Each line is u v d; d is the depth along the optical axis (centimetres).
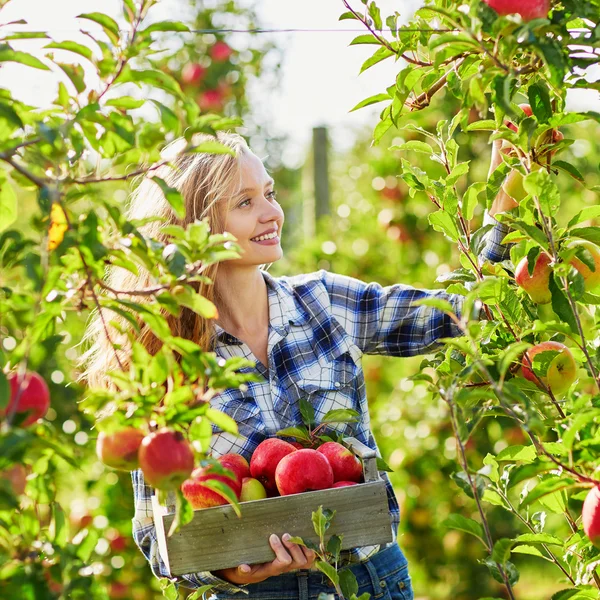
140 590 411
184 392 133
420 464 471
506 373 175
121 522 414
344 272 541
